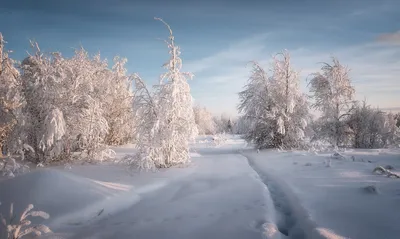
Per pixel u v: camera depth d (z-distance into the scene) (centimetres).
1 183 589
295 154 1359
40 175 607
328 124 1803
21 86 1087
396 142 1772
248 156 1502
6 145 1051
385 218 434
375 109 1748
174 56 1110
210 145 2489
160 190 724
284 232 446
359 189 606
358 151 1398
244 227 437
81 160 1192
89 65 1373
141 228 453
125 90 1942
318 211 492
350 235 384
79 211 518
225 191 678
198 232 428
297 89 1797
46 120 1014
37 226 430
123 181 780
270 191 703
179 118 1106
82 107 1174
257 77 1814
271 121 1759
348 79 1830
